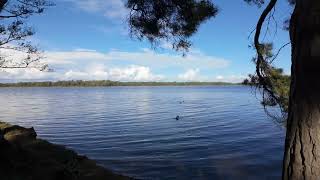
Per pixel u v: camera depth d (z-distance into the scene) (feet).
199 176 64.75
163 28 27.76
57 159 43.42
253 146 93.56
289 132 11.09
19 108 261.85
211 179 63.00
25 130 60.18
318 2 10.57
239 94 560.61
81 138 112.47
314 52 10.53
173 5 26.89
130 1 27.17
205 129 130.00
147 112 213.87
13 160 33.14
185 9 26.73
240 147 92.12
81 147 95.76
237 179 63.00
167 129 131.64
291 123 11.03
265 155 81.82
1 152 32.71
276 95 24.03
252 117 174.29
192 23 27.14
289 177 10.91
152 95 538.06
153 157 80.53
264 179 63.16
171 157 80.33
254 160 76.79
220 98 410.11
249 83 24.72
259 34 20.63
